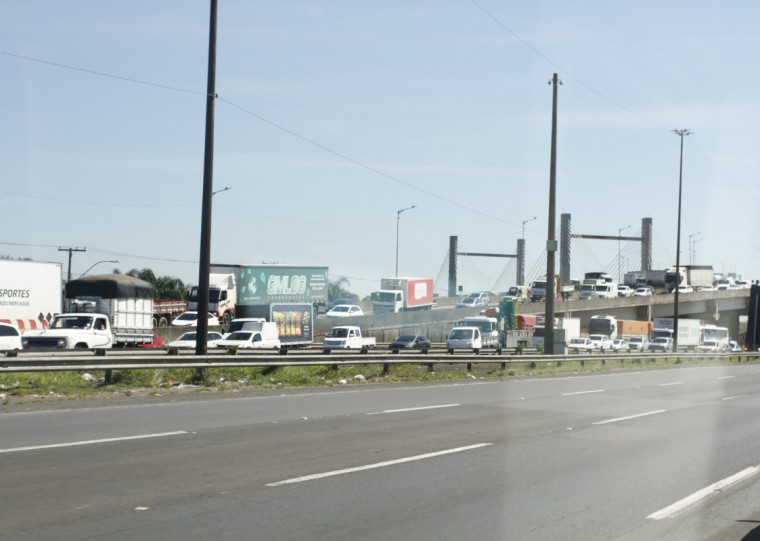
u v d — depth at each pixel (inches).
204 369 958.4
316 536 292.7
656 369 1737.2
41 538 276.7
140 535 284.7
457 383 1134.4
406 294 3230.8
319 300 2773.1
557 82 1624.0
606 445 548.4
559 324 2896.2
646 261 5039.4
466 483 400.2
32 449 454.9
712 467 476.1
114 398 760.3
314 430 573.0
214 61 962.7
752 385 1238.9
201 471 405.1
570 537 307.0
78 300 1667.1
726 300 4239.7
